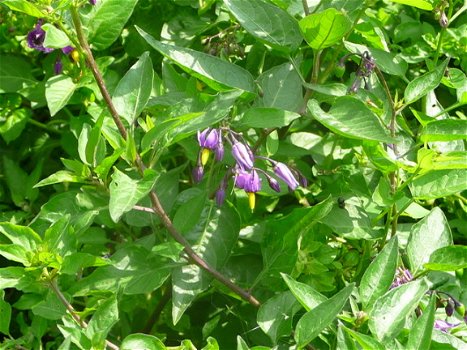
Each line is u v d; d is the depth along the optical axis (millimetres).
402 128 578
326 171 608
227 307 577
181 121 472
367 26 575
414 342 441
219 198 517
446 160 509
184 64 513
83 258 477
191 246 532
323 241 568
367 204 573
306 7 550
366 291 470
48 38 481
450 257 495
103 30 534
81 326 491
